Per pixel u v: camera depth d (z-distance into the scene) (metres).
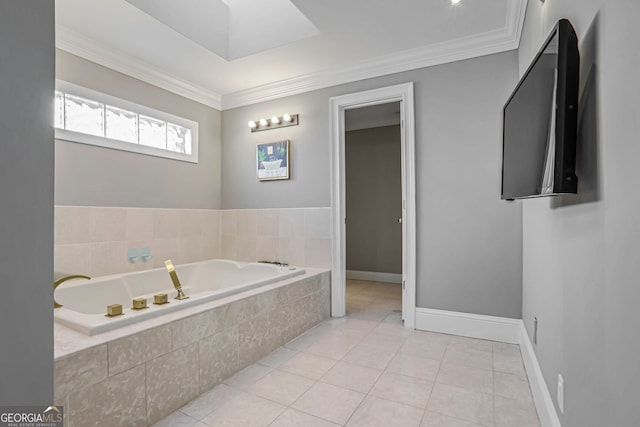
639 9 0.68
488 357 2.39
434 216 2.93
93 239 2.74
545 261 1.64
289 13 2.81
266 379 2.06
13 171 0.49
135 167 3.09
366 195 5.43
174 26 2.58
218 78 3.49
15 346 0.50
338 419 1.67
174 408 1.72
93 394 1.39
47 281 0.53
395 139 5.23
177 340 1.75
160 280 3.08
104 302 2.61
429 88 2.95
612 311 0.82
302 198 3.52
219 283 3.47
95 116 2.79
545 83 1.17
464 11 2.41
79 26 2.52
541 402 1.64
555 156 1.05
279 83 3.58
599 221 0.90
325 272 3.26
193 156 3.66
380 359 2.36
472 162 2.79
